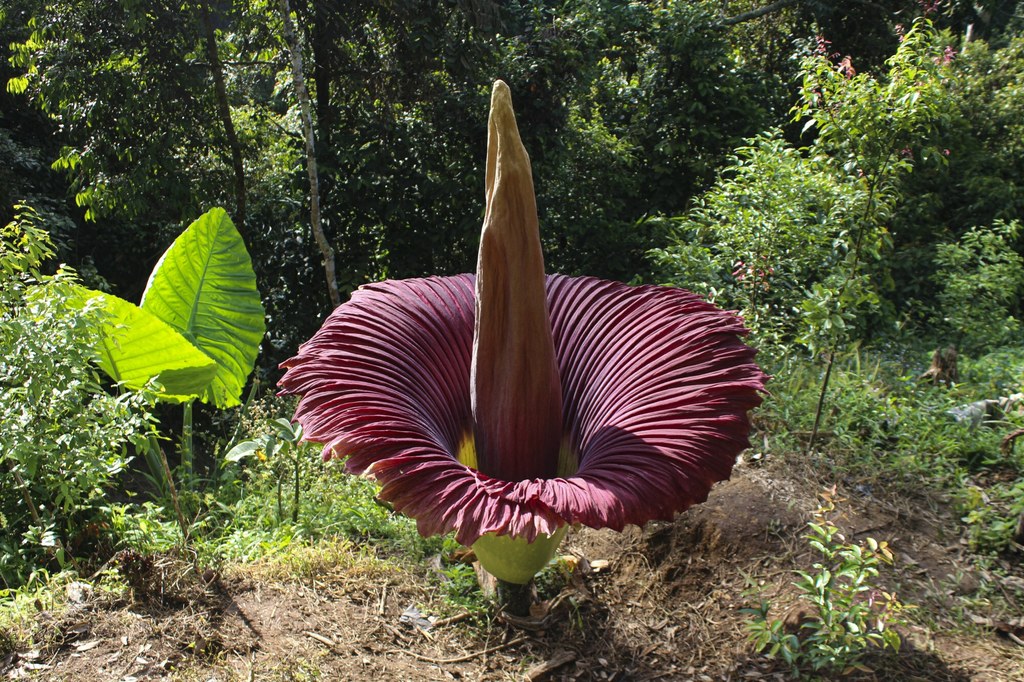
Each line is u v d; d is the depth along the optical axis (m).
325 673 2.89
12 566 3.63
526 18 9.84
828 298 4.40
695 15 10.68
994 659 3.09
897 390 5.21
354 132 8.64
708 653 3.21
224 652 2.95
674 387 2.72
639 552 3.75
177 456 7.91
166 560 3.27
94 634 2.98
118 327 4.08
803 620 3.19
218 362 5.41
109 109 7.97
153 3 7.61
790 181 5.35
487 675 3.03
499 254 2.60
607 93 11.30
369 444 2.38
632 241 9.69
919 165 8.37
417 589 3.49
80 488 3.66
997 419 4.79
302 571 3.49
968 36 10.58
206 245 5.37
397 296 3.09
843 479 4.12
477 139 8.71
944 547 3.72
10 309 3.90
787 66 13.36
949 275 7.48
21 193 9.64
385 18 8.26
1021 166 9.30
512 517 2.17
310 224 8.74
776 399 4.78
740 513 3.77
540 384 2.71
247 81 9.23
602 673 3.10
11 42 9.52
